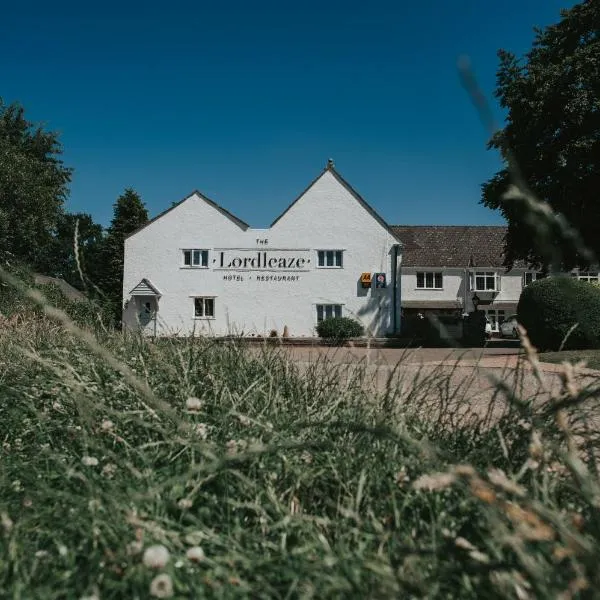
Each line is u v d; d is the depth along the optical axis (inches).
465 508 78.8
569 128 1091.9
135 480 95.0
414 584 59.6
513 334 1952.5
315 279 1547.7
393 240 1547.7
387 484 91.7
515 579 58.5
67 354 187.9
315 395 162.2
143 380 148.5
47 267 2229.3
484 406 163.2
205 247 1552.7
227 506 87.6
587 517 76.9
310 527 79.0
